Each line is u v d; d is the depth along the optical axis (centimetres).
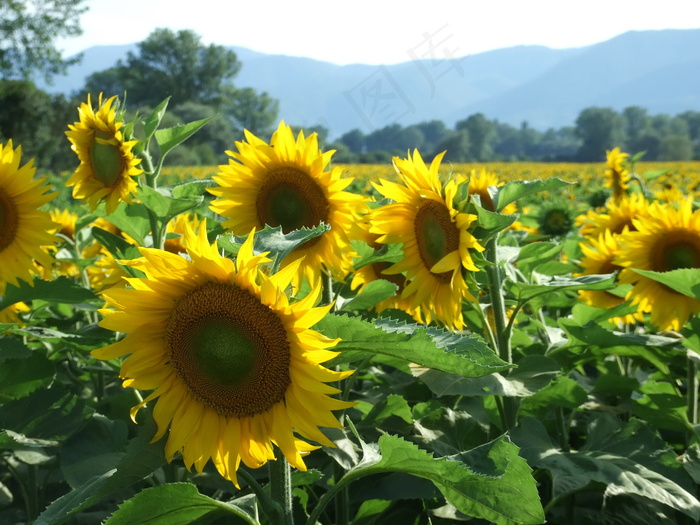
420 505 321
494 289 325
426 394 395
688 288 330
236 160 345
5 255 389
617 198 771
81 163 401
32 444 286
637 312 443
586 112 15038
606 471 287
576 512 333
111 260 462
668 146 13938
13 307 411
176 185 409
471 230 295
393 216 325
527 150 19888
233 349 199
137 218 405
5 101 6194
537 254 423
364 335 192
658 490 278
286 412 201
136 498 205
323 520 329
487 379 280
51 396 310
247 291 199
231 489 299
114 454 292
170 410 208
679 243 402
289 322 192
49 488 384
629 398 399
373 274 418
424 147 17125
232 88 12069
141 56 12150
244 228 344
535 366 301
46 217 396
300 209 336
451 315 306
